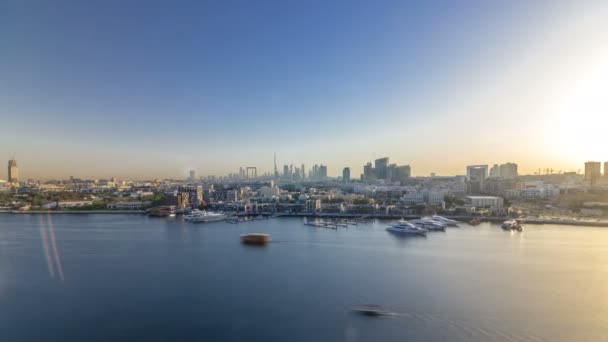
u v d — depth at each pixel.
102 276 163.00
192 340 101.38
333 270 172.00
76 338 103.06
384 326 108.94
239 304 127.44
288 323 111.38
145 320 114.44
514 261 190.12
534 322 111.44
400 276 160.25
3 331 107.44
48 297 135.88
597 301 129.00
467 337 102.19
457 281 152.62
